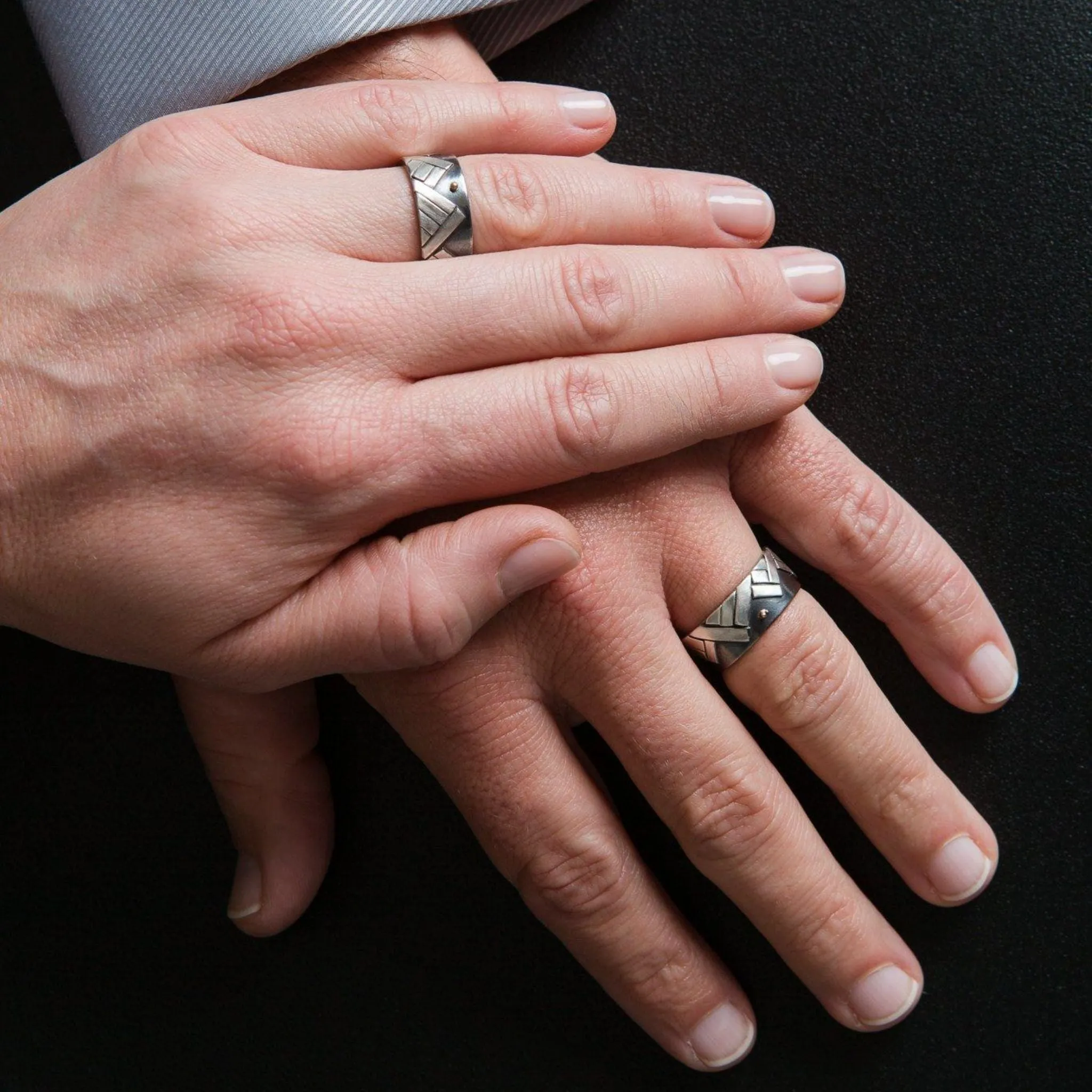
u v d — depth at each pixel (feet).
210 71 1.29
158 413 1.17
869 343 1.37
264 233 1.20
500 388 1.20
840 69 1.38
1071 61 1.36
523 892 1.29
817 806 1.34
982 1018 1.34
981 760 1.34
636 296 1.23
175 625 1.20
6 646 1.44
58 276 1.19
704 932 1.34
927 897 1.31
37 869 1.43
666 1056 1.36
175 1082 1.40
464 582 1.18
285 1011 1.40
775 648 1.27
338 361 1.19
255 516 1.18
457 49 1.33
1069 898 1.34
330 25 1.28
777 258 1.26
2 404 1.18
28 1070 1.42
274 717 1.37
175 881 1.42
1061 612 1.34
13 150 1.45
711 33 1.39
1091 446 1.34
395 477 1.19
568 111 1.27
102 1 1.29
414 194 1.22
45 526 1.18
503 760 1.26
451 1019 1.39
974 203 1.36
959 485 1.36
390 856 1.40
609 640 1.25
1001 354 1.35
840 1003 1.29
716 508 1.28
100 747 1.43
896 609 1.31
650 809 1.35
